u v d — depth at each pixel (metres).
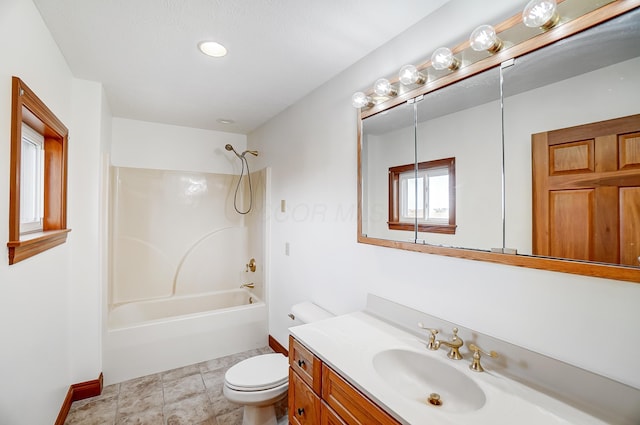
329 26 1.50
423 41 1.42
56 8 1.35
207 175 3.53
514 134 1.04
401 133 1.49
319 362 1.23
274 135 2.97
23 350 1.25
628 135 0.80
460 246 1.21
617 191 0.82
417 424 0.81
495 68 1.10
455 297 1.26
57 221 1.80
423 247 1.36
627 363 0.83
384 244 1.57
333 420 1.14
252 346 2.93
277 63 1.88
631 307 0.82
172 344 2.56
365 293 1.75
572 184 0.90
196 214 3.48
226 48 1.71
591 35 0.87
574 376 0.91
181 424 1.88
